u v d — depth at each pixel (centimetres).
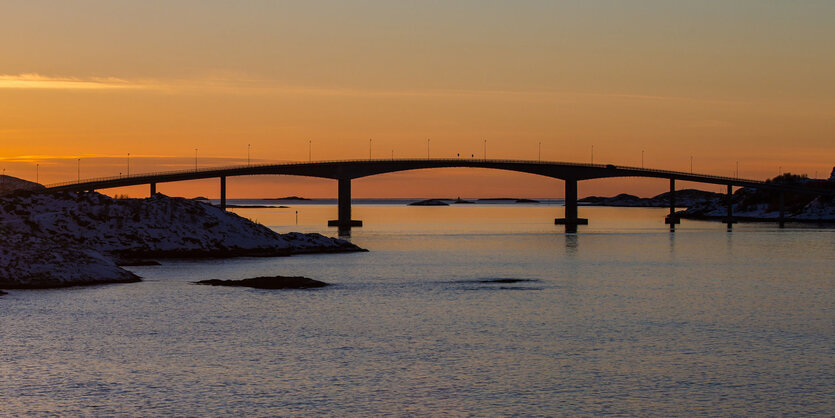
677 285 11125
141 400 5081
